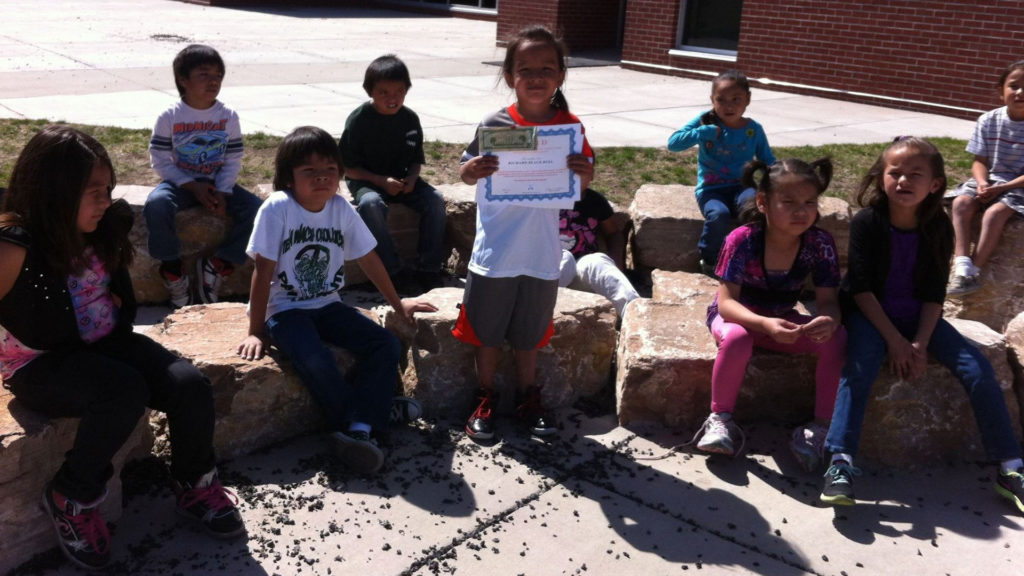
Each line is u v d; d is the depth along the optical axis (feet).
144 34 54.19
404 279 18.37
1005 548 10.37
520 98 11.66
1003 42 34.06
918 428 12.09
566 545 10.09
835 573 9.80
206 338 12.32
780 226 11.59
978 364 11.62
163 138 16.28
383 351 11.93
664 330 13.44
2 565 9.16
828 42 39.22
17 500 9.16
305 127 12.07
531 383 12.70
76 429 9.65
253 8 78.33
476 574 9.52
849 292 12.20
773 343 12.45
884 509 11.12
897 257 12.02
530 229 11.66
